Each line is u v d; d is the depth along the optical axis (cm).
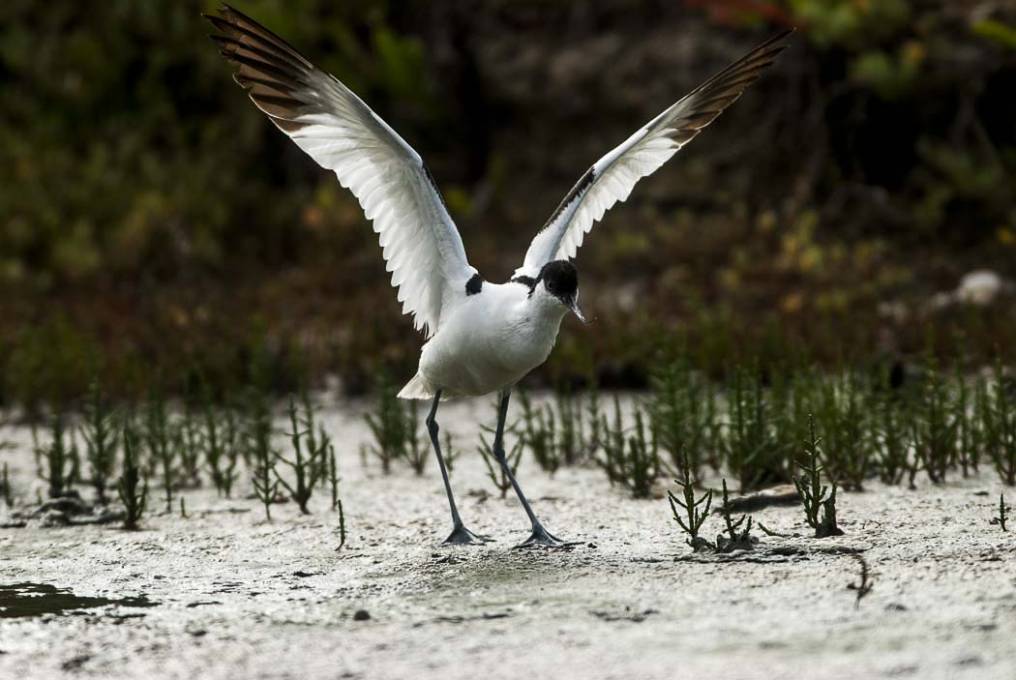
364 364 1525
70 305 1766
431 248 847
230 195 2023
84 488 1074
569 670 574
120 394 1439
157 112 2177
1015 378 1280
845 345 1439
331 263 1878
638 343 1491
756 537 800
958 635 592
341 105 804
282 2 2162
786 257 1745
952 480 982
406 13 2248
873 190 1905
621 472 1013
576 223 933
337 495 993
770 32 1955
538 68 2106
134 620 684
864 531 812
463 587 725
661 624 633
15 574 793
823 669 558
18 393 1439
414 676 578
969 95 1866
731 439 1001
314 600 711
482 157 2169
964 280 1692
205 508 984
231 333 1573
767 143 1967
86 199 1994
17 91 2216
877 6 1880
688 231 1873
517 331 808
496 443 857
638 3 2081
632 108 2036
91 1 2283
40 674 603
